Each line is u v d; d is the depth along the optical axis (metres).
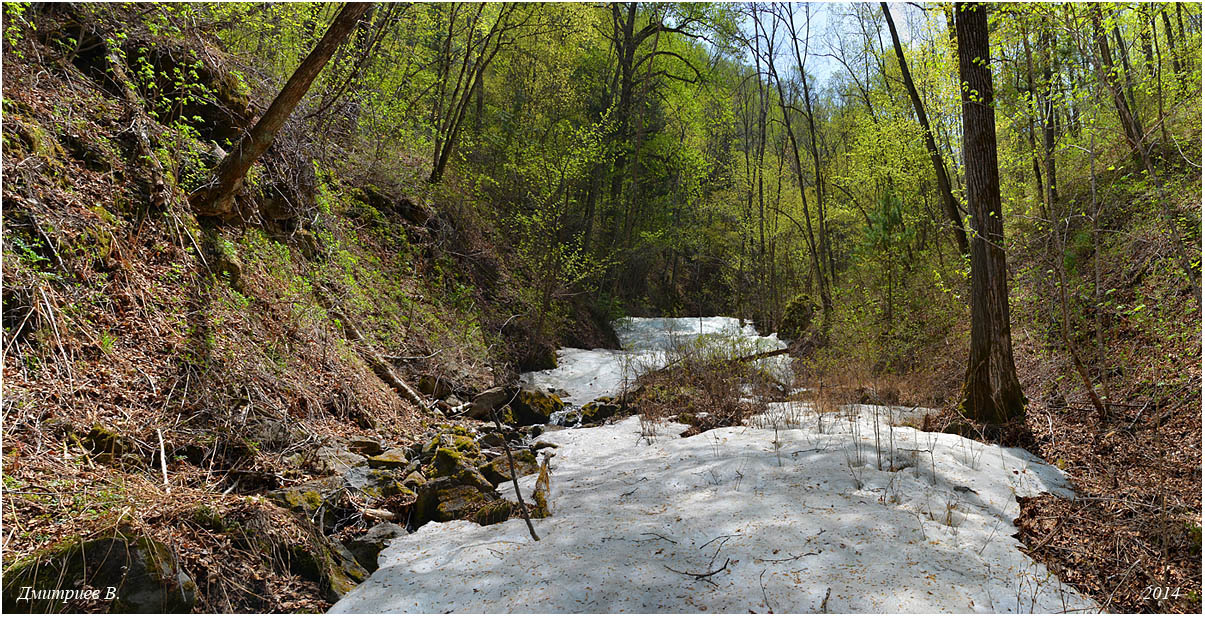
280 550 3.77
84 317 5.29
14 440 4.07
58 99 6.57
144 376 5.31
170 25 8.05
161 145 7.26
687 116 25.97
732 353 10.99
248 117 8.73
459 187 16.14
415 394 8.73
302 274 8.79
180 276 6.48
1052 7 6.67
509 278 15.73
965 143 6.88
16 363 4.58
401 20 13.96
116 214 6.27
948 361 9.65
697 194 26.36
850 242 21.44
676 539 3.96
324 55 6.72
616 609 3.12
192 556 3.48
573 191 20.28
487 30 17.20
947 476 4.98
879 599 3.14
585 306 18.89
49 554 3.11
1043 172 10.47
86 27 7.45
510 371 12.03
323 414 6.66
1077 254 9.22
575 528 4.24
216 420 5.37
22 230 5.25
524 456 6.17
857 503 4.45
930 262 13.11
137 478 4.36
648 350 16.36
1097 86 6.95
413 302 11.00
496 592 3.39
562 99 20.56
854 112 19.27
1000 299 6.66
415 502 5.11
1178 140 8.62
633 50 23.91
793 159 24.22
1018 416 6.58
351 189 12.04
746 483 5.06
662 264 31.86
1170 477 5.08
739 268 24.48
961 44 6.81
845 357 11.47
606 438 7.30
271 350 6.77
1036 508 4.43
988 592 3.28
